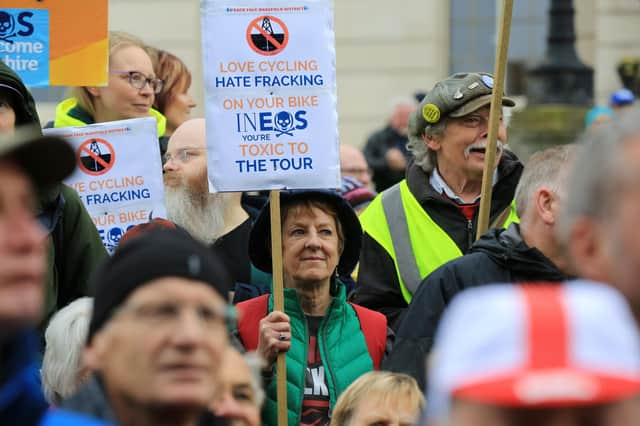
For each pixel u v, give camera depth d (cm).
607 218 575
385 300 1320
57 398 999
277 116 1233
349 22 3681
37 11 1361
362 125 3681
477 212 1338
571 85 3002
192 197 1401
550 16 3030
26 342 565
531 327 481
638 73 3575
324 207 1218
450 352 491
